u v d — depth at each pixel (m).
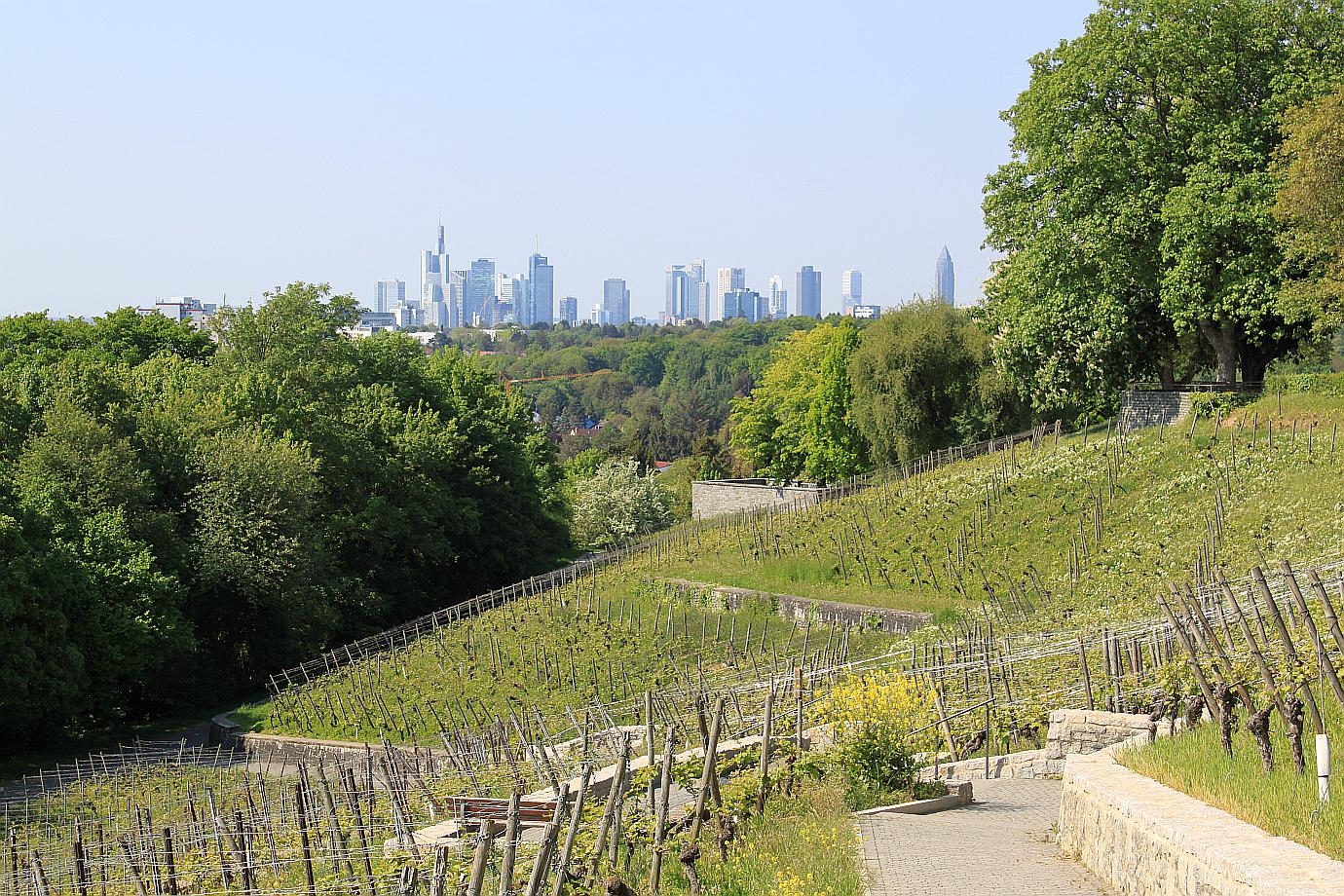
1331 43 49.72
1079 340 54.31
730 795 18.50
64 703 44.03
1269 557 36.41
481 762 32.06
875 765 19.97
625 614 48.91
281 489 54.75
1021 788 20.88
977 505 50.03
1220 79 50.38
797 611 45.41
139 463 52.69
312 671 55.75
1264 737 13.57
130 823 31.08
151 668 49.84
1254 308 48.72
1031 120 54.78
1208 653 17.59
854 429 86.94
